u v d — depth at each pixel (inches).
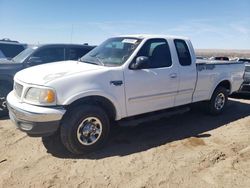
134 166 165.2
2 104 264.5
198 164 168.7
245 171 161.3
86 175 154.3
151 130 229.9
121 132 222.7
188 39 239.3
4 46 385.4
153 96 208.7
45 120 163.2
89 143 179.6
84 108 174.2
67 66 194.5
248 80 368.2
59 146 193.0
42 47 310.7
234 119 267.7
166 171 159.5
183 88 230.1
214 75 259.8
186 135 219.3
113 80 184.2
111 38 231.9
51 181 147.8
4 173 156.2
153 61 209.5
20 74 194.4
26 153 182.4
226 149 191.9
